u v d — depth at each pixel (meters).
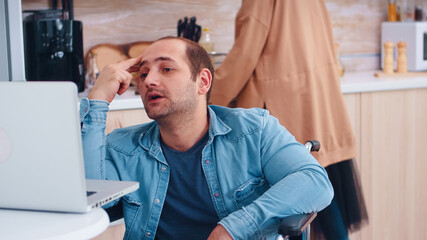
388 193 3.07
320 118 2.64
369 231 3.04
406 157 3.10
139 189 1.63
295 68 2.56
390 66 3.36
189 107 1.56
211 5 3.19
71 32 2.60
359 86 2.90
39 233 1.13
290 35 2.55
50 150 1.20
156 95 1.54
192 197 1.59
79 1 2.93
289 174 1.53
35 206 1.24
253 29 2.54
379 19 3.61
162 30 3.11
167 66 1.53
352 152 2.76
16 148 1.21
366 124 2.96
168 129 1.58
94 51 2.97
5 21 1.92
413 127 3.09
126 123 2.52
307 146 1.72
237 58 2.57
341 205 2.83
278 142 1.60
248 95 2.62
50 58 2.57
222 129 1.61
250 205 1.45
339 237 2.80
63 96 1.17
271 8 2.54
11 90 1.20
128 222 1.62
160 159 1.61
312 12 2.60
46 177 1.21
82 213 1.22
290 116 2.58
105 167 1.62
